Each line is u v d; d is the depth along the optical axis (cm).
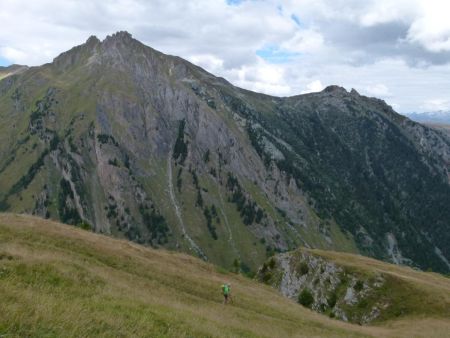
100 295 2912
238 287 6581
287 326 4756
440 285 10794
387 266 12231
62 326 1652
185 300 4481
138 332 2036
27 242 4675
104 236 6825
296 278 12950
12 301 1780
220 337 2658
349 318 10181
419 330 7144
